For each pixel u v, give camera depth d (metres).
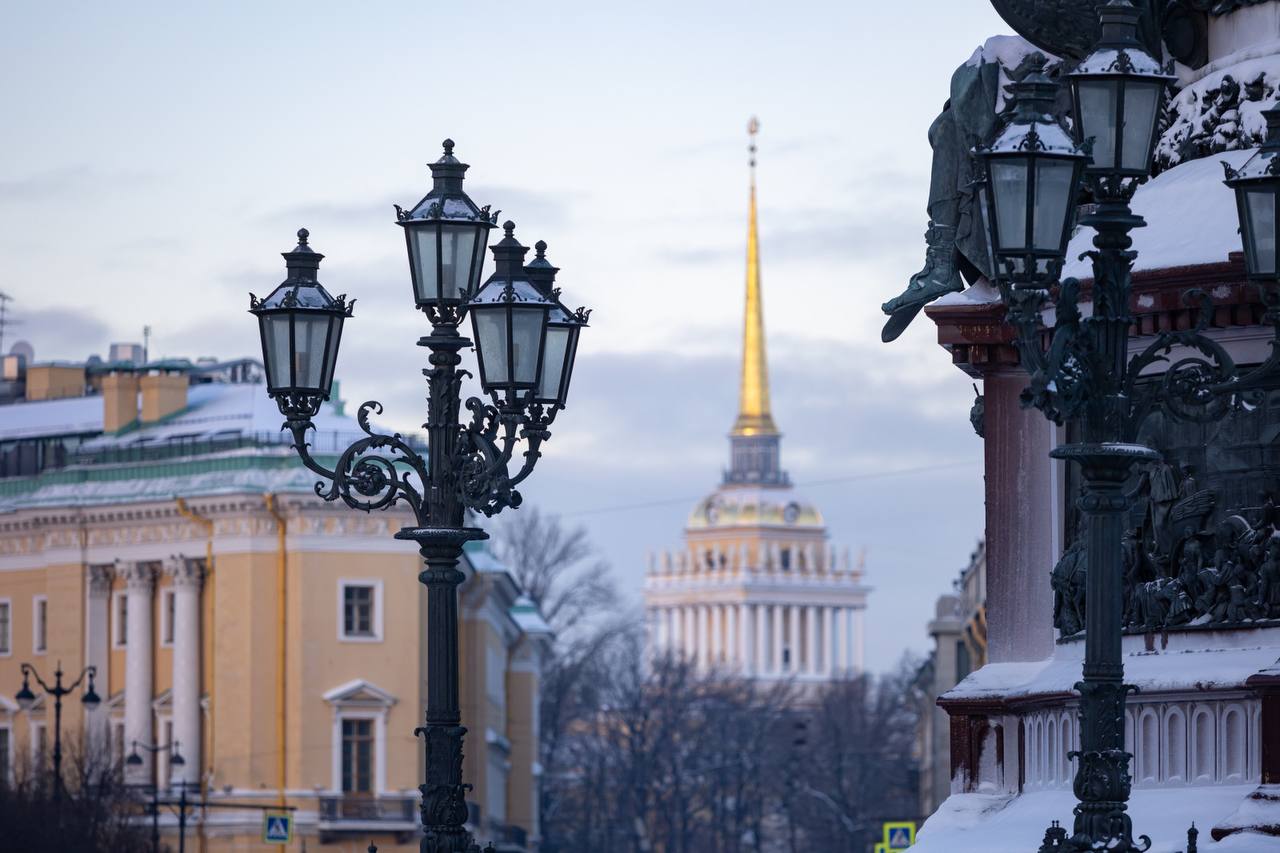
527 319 37.84
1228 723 37.72
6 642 197.00
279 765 178.00
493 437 38.09
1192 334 30.89
